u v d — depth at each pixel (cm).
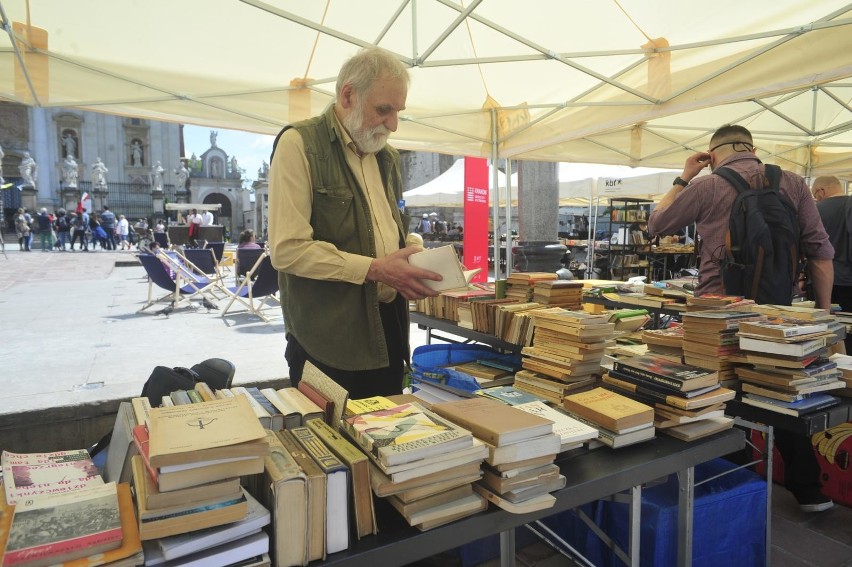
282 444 107
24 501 92
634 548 148
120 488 99
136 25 296
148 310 680
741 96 318
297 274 161
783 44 295
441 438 105
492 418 119
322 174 170
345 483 97
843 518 249
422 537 102
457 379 199
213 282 703
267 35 318
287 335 190
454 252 154
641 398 162
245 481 106
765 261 231
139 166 4575
